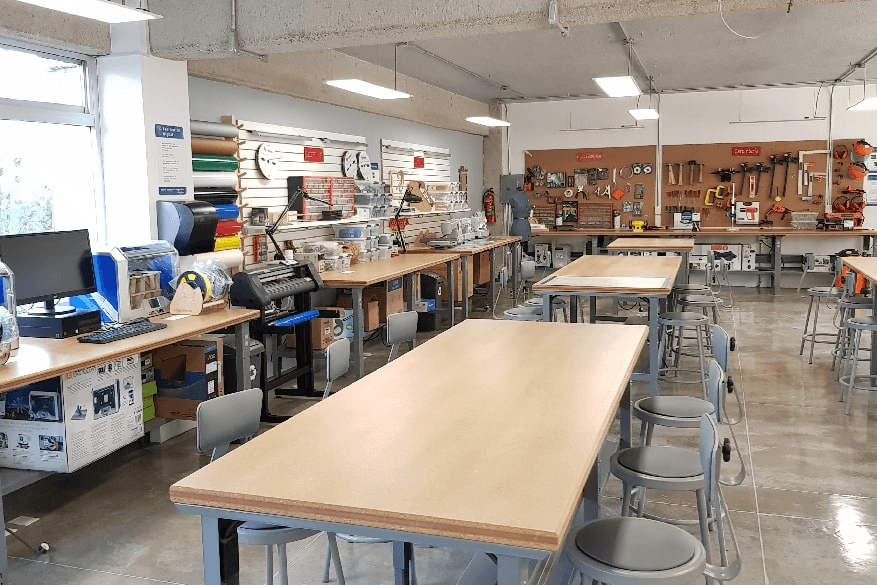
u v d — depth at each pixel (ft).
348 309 22.53
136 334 13.16
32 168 15.43
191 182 17.58
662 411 10.79
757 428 16.61
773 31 24.54
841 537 11.42
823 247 38.83
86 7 12.26
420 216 33.55
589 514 10.16
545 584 7.86
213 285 15.56
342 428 7.57
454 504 5.65
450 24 14.66
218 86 19.90
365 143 28.12
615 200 41.70
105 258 13.97
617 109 41.16
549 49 26.91
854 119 38.01
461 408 8.23
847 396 18.99
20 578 10.47
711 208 40.27
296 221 22.86
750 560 10.74
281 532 7.68
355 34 15.21
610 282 18.37
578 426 7.55
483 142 43.14
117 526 12.08
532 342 11.84
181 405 15.37
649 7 13.84
